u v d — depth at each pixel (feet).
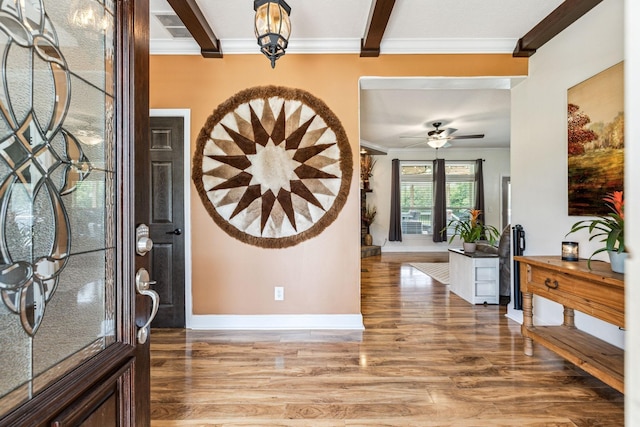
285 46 6.93
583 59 8.02
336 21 8.80
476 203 26.35
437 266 20.47
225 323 9.98
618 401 6.18
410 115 17.15
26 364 2.19
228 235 9.96
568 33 8.50
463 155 26.73
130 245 2.96
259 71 9.95
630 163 1.18
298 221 9.95
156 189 10.11
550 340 7.23
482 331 9.67
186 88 9.95
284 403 6.12
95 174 2.77
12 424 1.94
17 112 2.16
